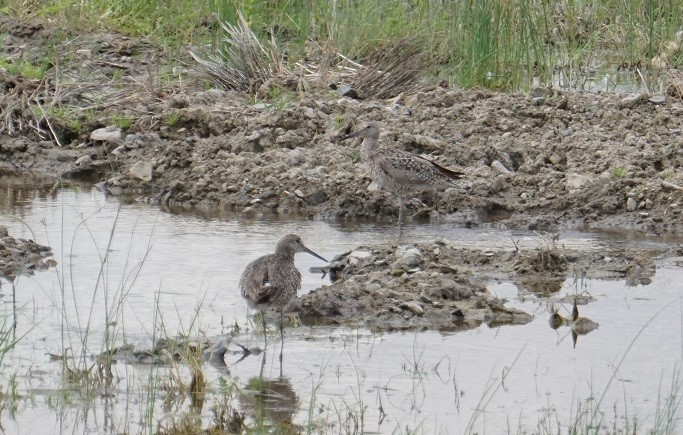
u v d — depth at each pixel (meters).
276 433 8.88
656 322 11.71
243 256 13.82
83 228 14.96
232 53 21.52
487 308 12.02
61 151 18.55
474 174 17.12
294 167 17.33
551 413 9.37
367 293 12.15
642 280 13.25
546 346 11.02
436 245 14.06
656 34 24.20
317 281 12.90
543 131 18.58
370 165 16.11
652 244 14.91
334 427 9.02
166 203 16.78
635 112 19.16
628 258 13.95
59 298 11.95
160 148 18.28
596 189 16.53
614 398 9.71
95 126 19.11
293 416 9.23
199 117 18.86
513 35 21.89
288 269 11.31
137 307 11.77
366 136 16.31
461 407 9.47
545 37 23.88
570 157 17.59
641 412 9.40
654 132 18.36
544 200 16.50
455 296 12.28
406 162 15.84
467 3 21.98
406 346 10.98
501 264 13.66
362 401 9.53
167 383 9.87
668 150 17.42
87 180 17.97
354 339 11.15
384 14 23.50
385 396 9.69
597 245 14.80
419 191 15.95
